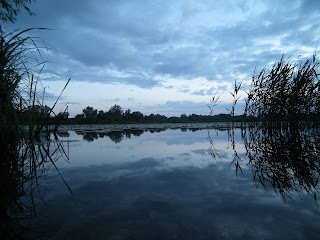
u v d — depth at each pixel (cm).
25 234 114
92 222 127
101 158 317
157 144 472
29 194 172
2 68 220
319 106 460
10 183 195
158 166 266
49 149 391
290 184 194
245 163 278
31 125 299
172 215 135
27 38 236
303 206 148
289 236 112
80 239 109
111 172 238
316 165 255
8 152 220
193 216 134
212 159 306
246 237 111
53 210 143
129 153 358
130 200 160
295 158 293
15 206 149
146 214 137
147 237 111
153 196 167
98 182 202
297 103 461
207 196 167
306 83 442
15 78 241
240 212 139
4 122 217
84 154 349
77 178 216
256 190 180
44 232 116
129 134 786
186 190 180
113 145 458
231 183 199
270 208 145
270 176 219
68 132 920
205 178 214
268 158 301
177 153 356
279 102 482
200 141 521
